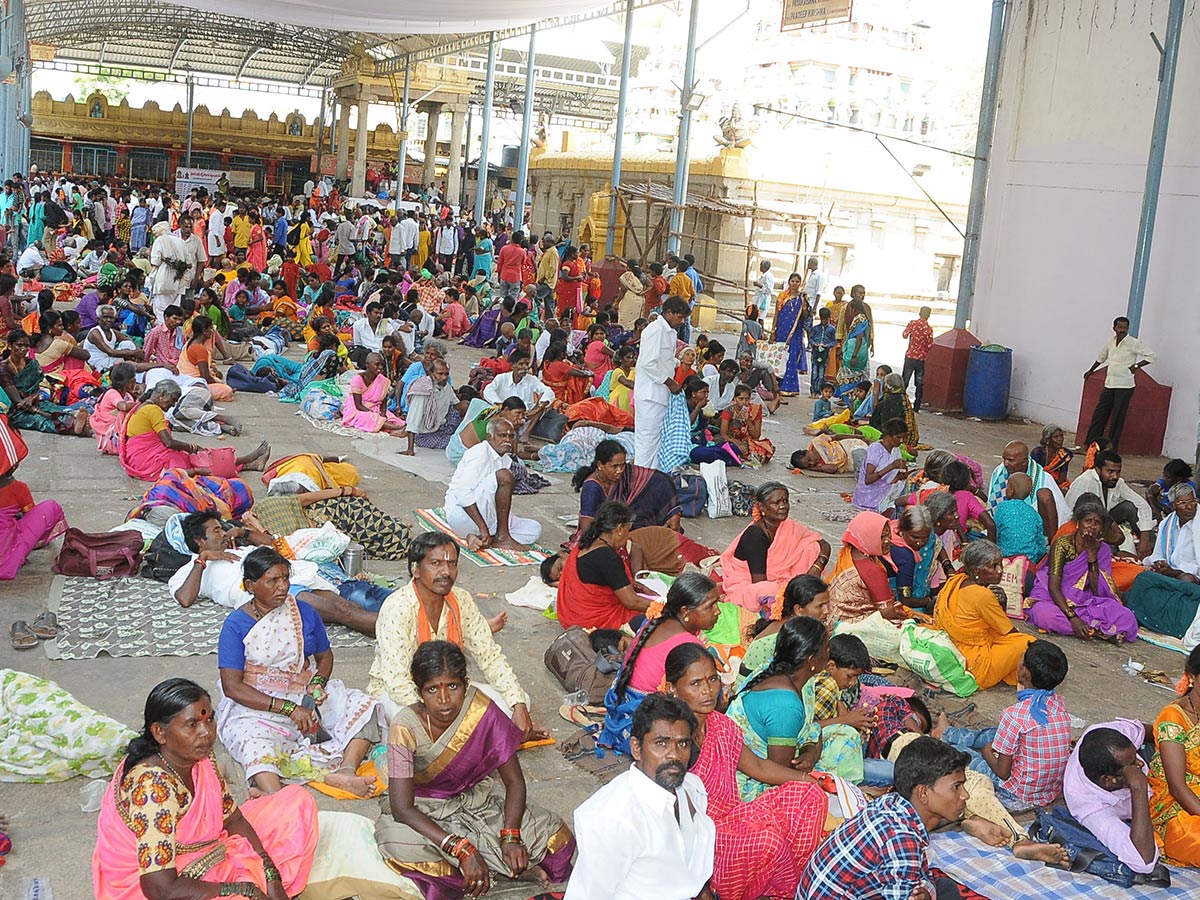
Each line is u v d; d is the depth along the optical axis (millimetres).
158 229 22453
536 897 3889
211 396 11055
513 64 39219
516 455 9883
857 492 9594
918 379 15648
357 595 6234
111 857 3418
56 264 19328
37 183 29125
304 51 42719
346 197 38562
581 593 5934
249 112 49156
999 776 4828
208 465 8844
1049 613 7078
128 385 9727
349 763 4633
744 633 6117
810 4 16312
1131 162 13688
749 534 6648
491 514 7758
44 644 5660
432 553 4586
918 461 11883
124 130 47312
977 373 15133
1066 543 7070
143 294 16250
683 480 9102
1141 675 6484
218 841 3553
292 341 16688
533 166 33656
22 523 6543
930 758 3793
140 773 3398
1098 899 4168
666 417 9297
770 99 28266
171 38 42531
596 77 39969
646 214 23672
